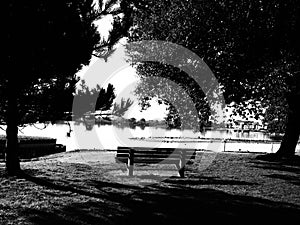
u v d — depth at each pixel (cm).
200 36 1248
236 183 1151
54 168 1324
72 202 811
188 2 1291
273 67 1409
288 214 794
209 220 726
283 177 1306
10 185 957
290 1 1219
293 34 1271
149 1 1356
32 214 705
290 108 1803
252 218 752
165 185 1071
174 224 692
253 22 1223
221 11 1236
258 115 1442
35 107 1229
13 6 914
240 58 1243
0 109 1200
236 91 1302
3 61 995
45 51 1007
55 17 971
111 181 1104
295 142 1861
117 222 682
